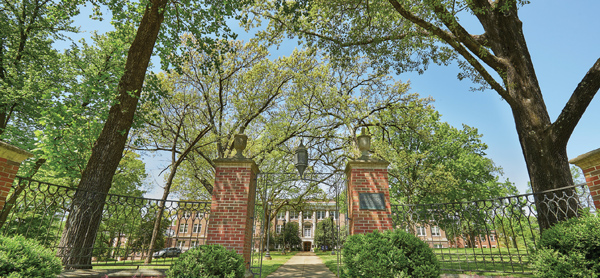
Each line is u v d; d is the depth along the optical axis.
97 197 7.13
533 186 7.48
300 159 7.73
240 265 5.48
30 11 14.39
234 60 18.22
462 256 13.91
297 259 18.92
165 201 7.33
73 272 5.75
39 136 9.76
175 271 5.14
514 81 8.42
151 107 13.84
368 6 10.16
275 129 17.66
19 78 12.98
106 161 7.54
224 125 17.89
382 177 7.10
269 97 19.09
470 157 23.53
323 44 12.40
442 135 24.36
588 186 4.81
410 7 9.59
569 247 4.39
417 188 18.73
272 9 14.54
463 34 8.67
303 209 27.42
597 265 4.02
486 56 8.74
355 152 16.52
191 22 11.95
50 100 10.52
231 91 18.86
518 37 8.77
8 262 3.65
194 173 19.75
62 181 15.46
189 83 17.84
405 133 21.42
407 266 4.87
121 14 10.79
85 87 10.67
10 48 13.90
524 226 22.61
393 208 8.68
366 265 4.86
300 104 17.81
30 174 11.57
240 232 6.60
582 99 6.89
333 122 19.44
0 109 12.45
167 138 18.12
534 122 7.75
